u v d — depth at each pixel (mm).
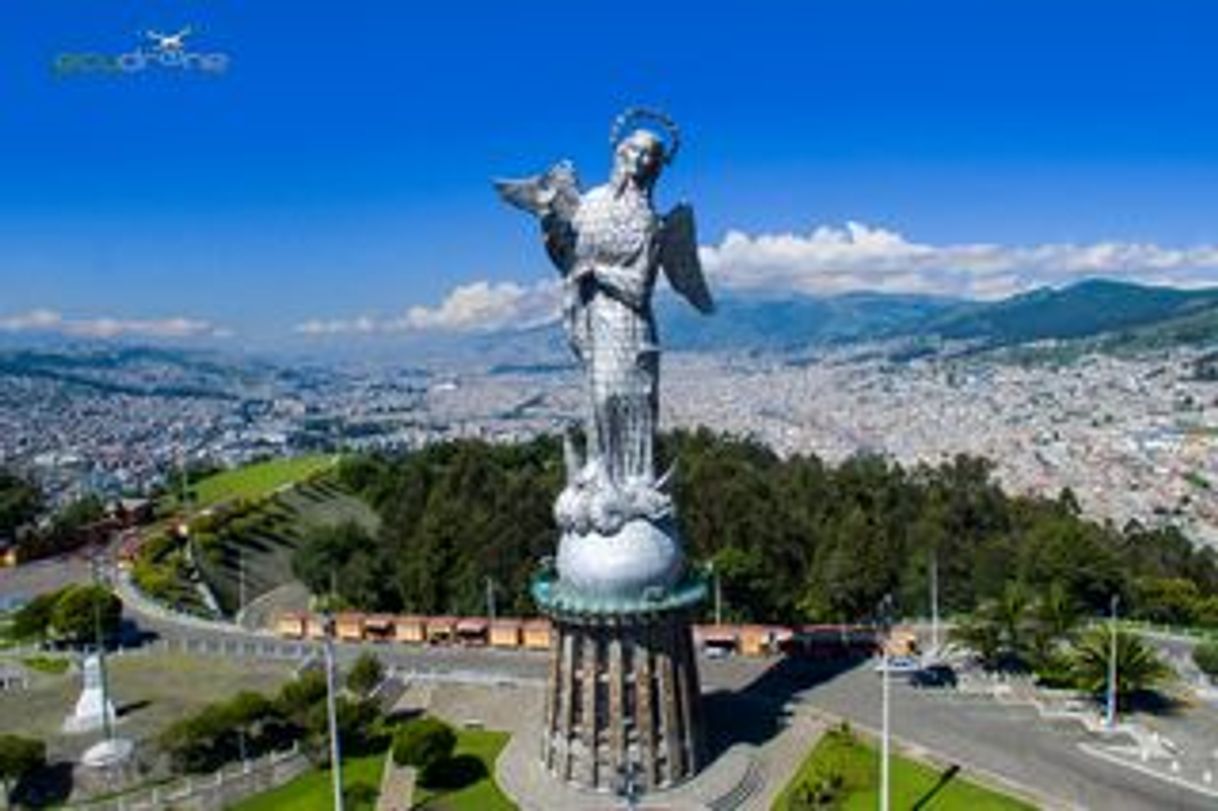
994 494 197625
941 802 92875
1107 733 105938
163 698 117875
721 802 92188
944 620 146875
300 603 171000
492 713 113562
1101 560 148625
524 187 92312
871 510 185125
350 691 113500
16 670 128750
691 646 96312
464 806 94125
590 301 93500
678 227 95312
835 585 148375
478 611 152125
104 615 134875
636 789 92312
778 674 122500
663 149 92688
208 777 100375
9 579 172750
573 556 92688
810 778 96062
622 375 92438
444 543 162875
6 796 98000
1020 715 110312
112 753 101625
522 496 177125
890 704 113125
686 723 94562
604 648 92125
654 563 91375
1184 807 91875
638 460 94000
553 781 95688
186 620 148125
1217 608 142375
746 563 148250
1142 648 112000
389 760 103438
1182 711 111375
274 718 106188
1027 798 93500
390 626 139750
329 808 94875
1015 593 124938
